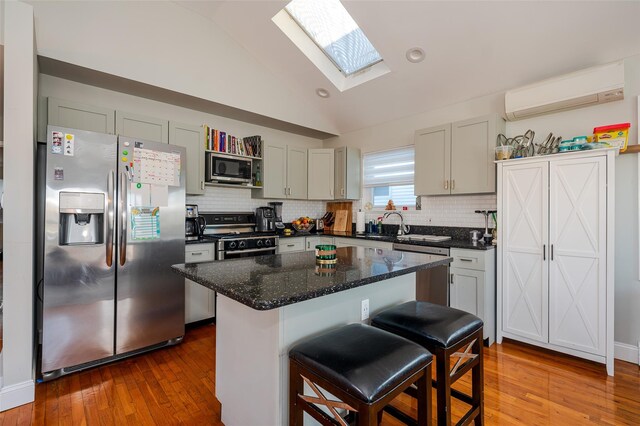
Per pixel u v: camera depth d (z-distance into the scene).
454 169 3.23
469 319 1.53
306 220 4.54
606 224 2.27
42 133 2.54
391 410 1.56
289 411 1.25
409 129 3.97
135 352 2.53
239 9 3.06
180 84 3.10
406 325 1.47
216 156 3.50
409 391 1.72
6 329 1.86
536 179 2.58
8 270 1.87
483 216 3.32
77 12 2.52
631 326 2.45
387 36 2.91
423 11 2.59
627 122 2.47
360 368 1.04
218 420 1.76
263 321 1.39
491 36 2.64
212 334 2.99
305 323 1.40
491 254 2.80
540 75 2.82
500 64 2.87
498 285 2.78
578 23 2.35
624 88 2.45
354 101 3.98
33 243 1.98
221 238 3.27
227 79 3.45
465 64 2.98
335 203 4.86
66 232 2.27
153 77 2.93
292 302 1.11
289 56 3.52
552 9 2.31
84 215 2.34
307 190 4.47
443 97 3.47
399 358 1.12
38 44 2.35
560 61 2.65
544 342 2.54
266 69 3.74
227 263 1.76
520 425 1.72
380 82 3.54
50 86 2.72
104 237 2.32
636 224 2.42
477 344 1.56
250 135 4.16
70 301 2.19
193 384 2.12
